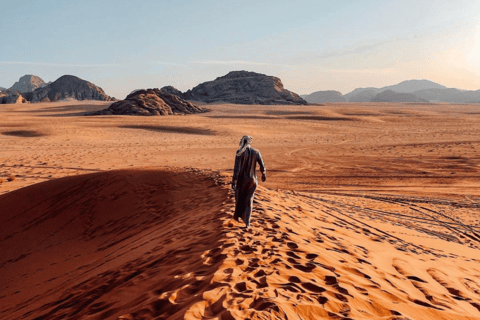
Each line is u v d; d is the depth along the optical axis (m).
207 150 41.56
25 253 9.71
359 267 5.23
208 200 10.29
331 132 68.12
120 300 3.99
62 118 85.44
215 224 6.88
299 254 5.13
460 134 59.47
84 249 9.05
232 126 71.00
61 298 4.94
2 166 30.64
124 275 5.03
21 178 25.94
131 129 64.88
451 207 16.50
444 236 11.53
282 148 43.97
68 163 32.41
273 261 4.62
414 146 41.97
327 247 6.12
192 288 3.70
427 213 15.08
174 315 3.06
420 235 10.77
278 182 23.98
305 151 40.81
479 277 6.95
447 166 28.84
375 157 34.84
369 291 4.15
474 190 20.78
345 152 39.22
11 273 8.30
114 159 34.69
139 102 123.06
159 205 11.16
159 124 73.19
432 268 6.70
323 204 13.53
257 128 70.94
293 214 9.02
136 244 7.64
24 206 13.34
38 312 4.61
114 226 10.30
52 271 7.66
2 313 5.50
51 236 10.62
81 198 12.98
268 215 7.84
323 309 3.32
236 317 2.87
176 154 38.19
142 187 12.95
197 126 70.06
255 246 5.25
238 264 4.39
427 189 21.20
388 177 25.28
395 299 4.16
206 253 4.94
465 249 9.89
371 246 7.49
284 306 3.18
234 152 39.66
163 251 5.88
